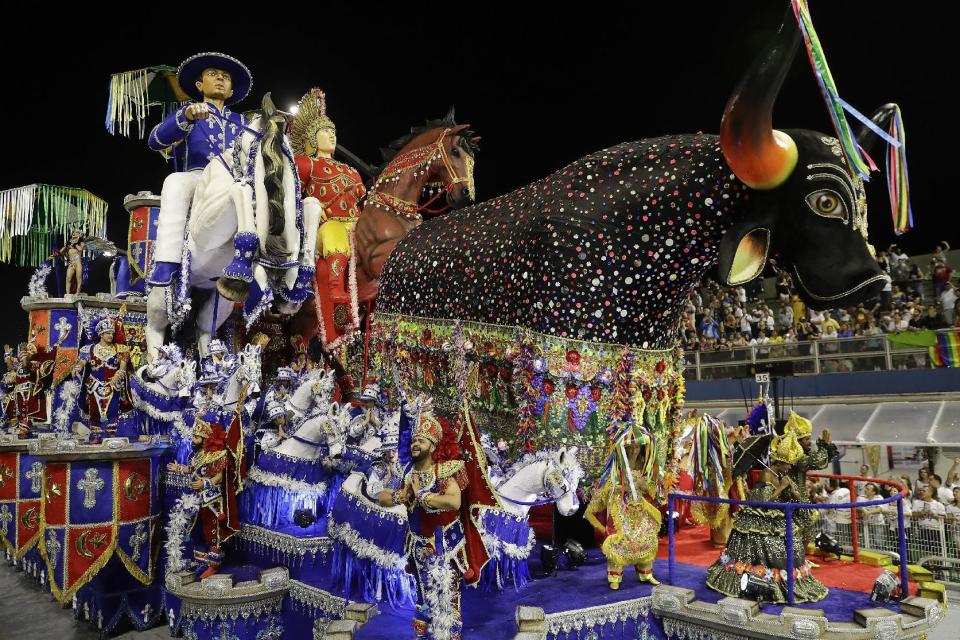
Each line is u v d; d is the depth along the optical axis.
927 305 17.77
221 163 7.49
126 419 8.11
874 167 5.05
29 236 13.37
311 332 9.82
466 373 6.75
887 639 4.18
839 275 5.21
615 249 5.78
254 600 5.91
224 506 6.14
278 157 7.44
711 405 17.92
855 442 14.15
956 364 14.70
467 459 4.50
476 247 6.93
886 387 15.43
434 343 7.25
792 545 4.73
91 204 12.10
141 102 10.48
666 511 7.08
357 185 9.78
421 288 7.53
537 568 5.86
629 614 4.91
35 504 9.74
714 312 20.86
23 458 9.80
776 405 6.41
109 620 7.52
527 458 5.52
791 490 4.95
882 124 5.39
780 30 4.73
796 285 5.51
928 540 10.45
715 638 4.62
